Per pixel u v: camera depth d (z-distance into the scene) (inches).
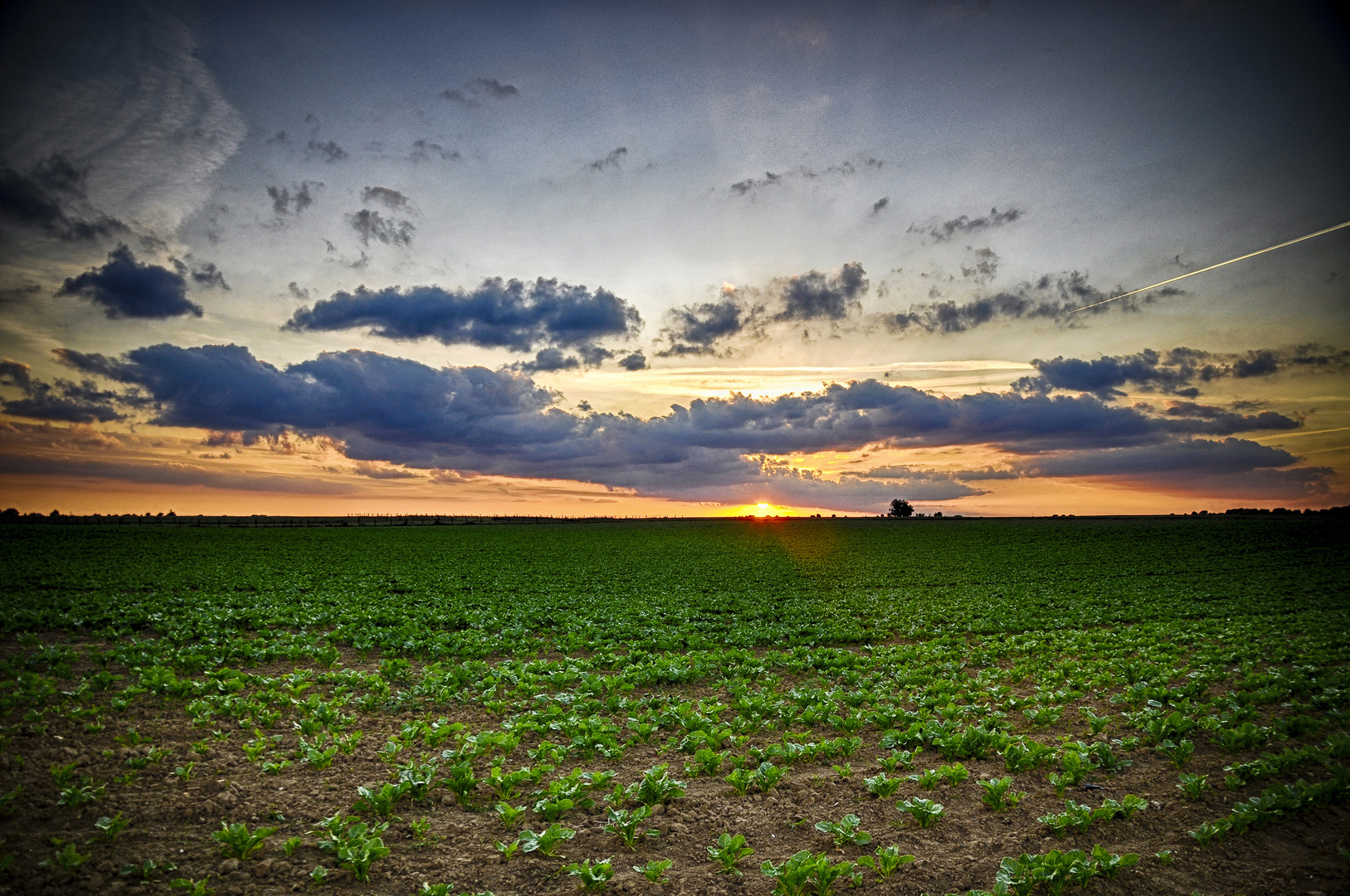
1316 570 1861.5
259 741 376.2
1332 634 872.3
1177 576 1737.2
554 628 879.1
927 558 2263.8
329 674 546.6
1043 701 514.9
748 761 380.2
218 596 1088.2
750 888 254.8
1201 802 330.3
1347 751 380.5
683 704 455.2
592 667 638.5
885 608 1159.6
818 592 1393.9
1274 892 253.0
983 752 388.2
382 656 672.4
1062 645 797.2
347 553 2128.4
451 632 853.8
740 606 1171.9
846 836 277.9
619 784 330.3
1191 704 484.4
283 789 326.0
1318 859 276.7
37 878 238.2
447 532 3464.6
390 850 273.6
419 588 1330.0
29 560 1616.6
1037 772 370.3
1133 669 622.8
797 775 369.1
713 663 661.3
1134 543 2763.3
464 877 259.3
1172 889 255.4
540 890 252.5
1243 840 291.7
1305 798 312.7
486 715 465.4
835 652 726.5
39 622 758.5
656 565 1996.8
